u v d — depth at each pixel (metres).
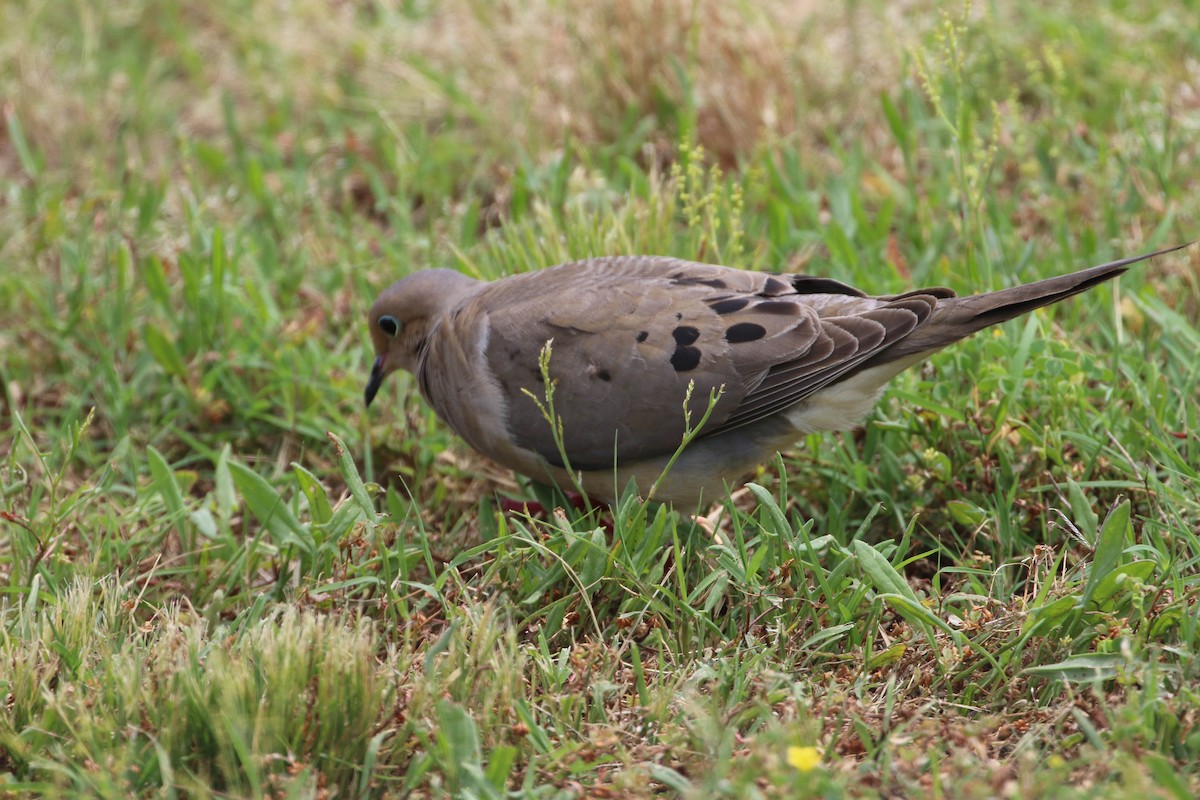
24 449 11.01
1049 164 13.53
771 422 9.45
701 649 8.32
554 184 13.11
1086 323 11.30
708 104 14.58
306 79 16.27
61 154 15.38
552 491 10.20
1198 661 7.64
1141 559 8.62
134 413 11.62
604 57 14.84
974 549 9.63
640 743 7.55
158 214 13.58
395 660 7.96
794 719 7.47
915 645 8.30
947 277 11.78
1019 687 7.93
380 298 10.78
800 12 15.90
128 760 7.21
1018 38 15.21
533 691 7.84
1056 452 9.60
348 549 9.17
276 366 11.64
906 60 14.27
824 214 13.71
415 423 11.22
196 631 7.93
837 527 9.63
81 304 12.24
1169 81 14.27
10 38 16.77
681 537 9.63
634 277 9.65
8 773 7.45
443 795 7.10
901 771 7.01
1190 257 11.59
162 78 17.11
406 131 15.22
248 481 9.27
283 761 7.23
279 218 13.73
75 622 8.17
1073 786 6.91
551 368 9.36
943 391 10.33
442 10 17.20
